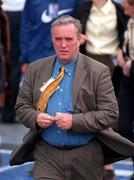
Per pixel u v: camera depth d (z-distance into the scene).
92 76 10.45
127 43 14.52
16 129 21.67
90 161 10.57
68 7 15.68
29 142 10.72
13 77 21.52
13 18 21.33
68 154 10.52
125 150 10.59
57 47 10.38
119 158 10.84
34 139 10.71
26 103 10.73
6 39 16.16
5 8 21.31
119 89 14.79
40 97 10.54
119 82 14.81
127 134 14.79
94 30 14.93
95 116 10.29
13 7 21.36
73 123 10.20
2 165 17.44
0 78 15.95
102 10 14.90
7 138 20.42
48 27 15.81
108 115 10.34
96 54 14.91
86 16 15.00
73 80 10.47
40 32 15.90
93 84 10.42
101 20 14.90
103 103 10.39
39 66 10.72
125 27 14.72
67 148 10.55
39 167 10.65
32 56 16.03
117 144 10.56
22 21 16.16
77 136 10.45
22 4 21.34
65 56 10.38
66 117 10.20
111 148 10.59
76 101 10.39
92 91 10.40
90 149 10.55
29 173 16.52
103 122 10.31
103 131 10.52
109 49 14.93
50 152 10.62
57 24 10.32
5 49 16.16
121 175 16.67
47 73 10.62
